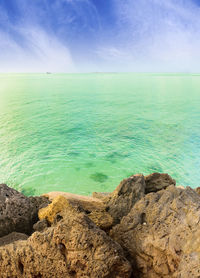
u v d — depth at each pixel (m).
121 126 33.81
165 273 3.27
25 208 5.10
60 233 3.32
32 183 17.78
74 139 28.58
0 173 19.39
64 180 18.16
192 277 2.73
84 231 3.29
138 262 3.53
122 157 22.95
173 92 62.88
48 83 83.38
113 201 6.12
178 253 3.20
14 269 3.38
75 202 6.27
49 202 6.32
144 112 41.66
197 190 5.75
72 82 87.06
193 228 3.26
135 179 6.54
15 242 3.63
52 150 24.83
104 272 3.04
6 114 39.97
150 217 3.91
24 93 60.94
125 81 91.94
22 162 21.70
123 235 3.92
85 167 20.58
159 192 4.46
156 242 3.45
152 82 88.25
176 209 3.65
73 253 3.20
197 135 29.56
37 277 3.32
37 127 33.16
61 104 48.06
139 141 27.61
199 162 21.66
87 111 42.31
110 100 52.16
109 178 18.56
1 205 4.88
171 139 28.23
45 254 3.30
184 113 41.03
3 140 28.00
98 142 27.31
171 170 20.11
